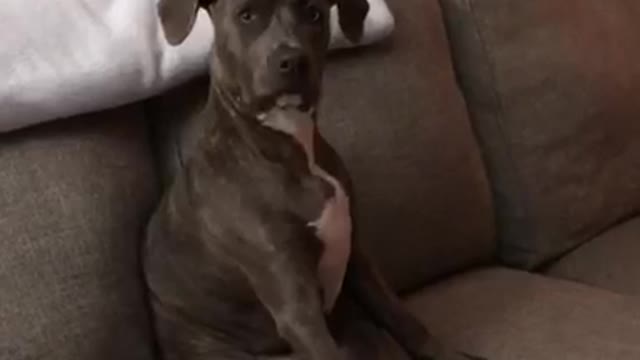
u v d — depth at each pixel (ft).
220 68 4.23
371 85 5.05
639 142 6.05
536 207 5.56
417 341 4.53
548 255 5.59
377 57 5.11
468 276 5.39
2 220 4.14
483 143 5.67
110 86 4.31
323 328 4.20
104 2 4.39
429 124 5.19
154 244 4.51
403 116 5.10
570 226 5.66
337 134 4.91
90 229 4.30
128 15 4.40
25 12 4.21
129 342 4.41
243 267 4.29
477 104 5.66
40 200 4.21
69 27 4.27
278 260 4.20
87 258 4.27
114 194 4.41
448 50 5.49
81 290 4.24
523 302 4.98
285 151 4.20
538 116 5.60
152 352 4.56
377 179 4.97
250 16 4.07
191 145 4.69
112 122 4.50
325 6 4.19
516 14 5.64
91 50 4.28
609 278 5.41
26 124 4.21
